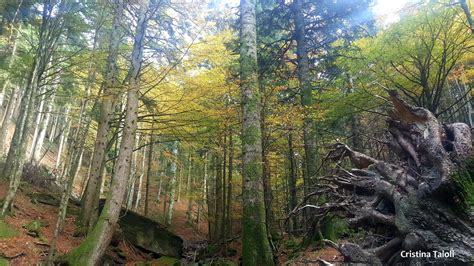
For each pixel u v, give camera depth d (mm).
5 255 7070
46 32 10430
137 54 9219
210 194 20375
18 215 9508
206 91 10039
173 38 9984
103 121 11992
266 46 13578
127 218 11969
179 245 12898
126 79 10734
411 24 8938
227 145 13594
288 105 10891
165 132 11812
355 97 10648
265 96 10328
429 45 9289
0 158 16141
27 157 21953
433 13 8656
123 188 8258
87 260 7105
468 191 4020
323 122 13148
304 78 12594
